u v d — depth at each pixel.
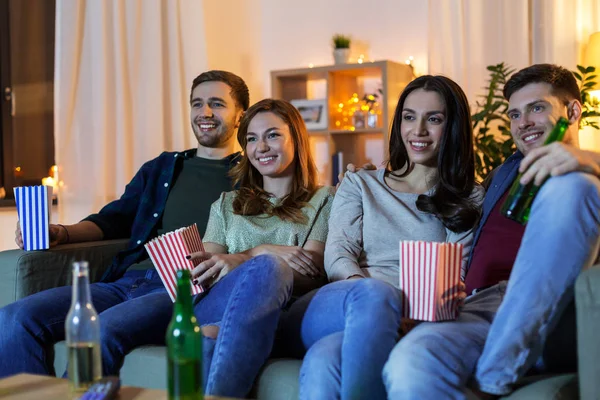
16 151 4.18
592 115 2.98
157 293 2.10
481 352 1.54
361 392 1.49
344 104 4.16
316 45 4.31
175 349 1.28
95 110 3.88
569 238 1.42
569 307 1.57
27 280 2.20
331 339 1.62
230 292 1.93
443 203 1.98
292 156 2.26
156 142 4.02
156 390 1.39
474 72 3.71
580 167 1.45
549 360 1.60
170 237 1.93
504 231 1.85
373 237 2.01
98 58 3.87
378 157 4.12
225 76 2.64
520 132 1.95
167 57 4.12
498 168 2.10
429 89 2.02
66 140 3.84
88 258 2.40
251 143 2.26
